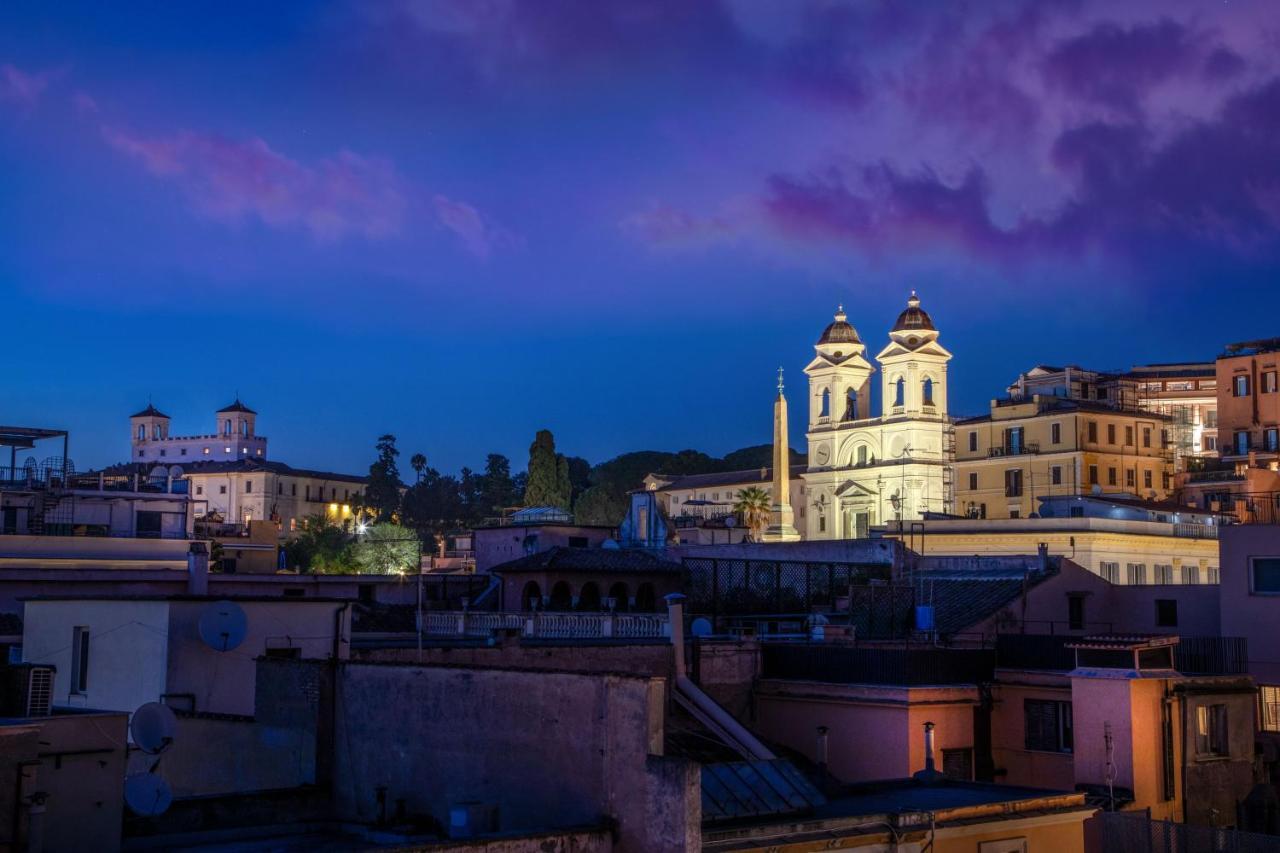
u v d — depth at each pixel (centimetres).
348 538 16362
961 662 3719
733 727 3406
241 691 3109
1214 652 4234
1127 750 3288
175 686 3008
